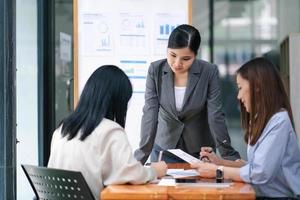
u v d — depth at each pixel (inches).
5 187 135.4
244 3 219.6
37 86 184.1
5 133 135.3
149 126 132.3
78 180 84.8
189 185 85.8
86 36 175.8
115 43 176.2
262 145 91.9
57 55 196.7
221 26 220.7
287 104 95.4
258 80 93.4
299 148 96.6
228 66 221.1
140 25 176.2
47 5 187.8
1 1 135.2
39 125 182.4
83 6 175.2
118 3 175.8
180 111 130.6
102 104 91.1
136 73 176.7
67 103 188.9
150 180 88.7
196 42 123.0
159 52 177.0
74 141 91.0
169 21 176.6
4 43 135.3
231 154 132.5
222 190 81.4
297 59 197.2
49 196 92.6
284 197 93.5
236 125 219.5
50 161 94.5
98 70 93.7
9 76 135.9
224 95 220.5
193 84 129.3
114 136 89.4
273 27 220.1
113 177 88.0
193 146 135.6
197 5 220.4
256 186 94.2
